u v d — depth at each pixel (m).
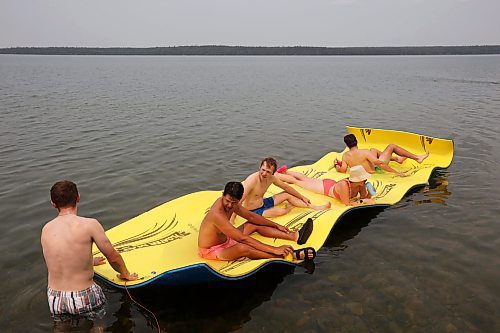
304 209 7.38
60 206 4.63
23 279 5.43
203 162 11.29
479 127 15.36
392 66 88.25
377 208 7.78
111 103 23.45
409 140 10.85
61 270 4.52
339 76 51.28
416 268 5.73
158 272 5.21
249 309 4.90
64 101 24.08
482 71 59.50
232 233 5.45
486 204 7.92
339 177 9.31
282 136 14.71
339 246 6.41
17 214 7.56
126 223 6.52
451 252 6.16
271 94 29.45
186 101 24.88
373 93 29.19
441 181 9.25
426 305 4.90
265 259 5.48
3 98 25.25
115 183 9.42
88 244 4.55
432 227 7.00
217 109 21.39
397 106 21.97
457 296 5.07
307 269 5.76
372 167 9.30
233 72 65.00
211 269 4.80
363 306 4.91
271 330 4.53
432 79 42.66
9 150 12.27
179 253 5.76
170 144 13.31
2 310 4.79
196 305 4.98
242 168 10.81
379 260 5.97
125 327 4.57
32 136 14.25
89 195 8.65
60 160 11.23
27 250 6.22
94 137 14.21
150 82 41.53
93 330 4.51
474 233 6.75
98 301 4.77
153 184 9.41
